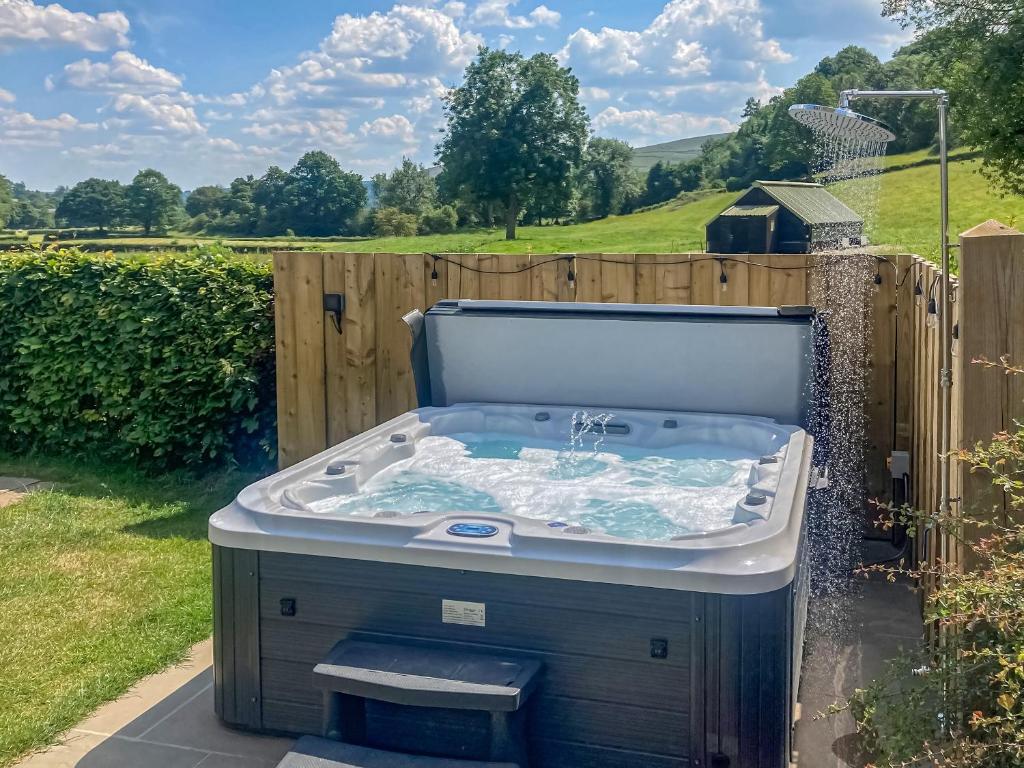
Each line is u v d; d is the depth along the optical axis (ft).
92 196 175.01
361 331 18.62
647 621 8.43
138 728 10.26
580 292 17.42
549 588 8.71
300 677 9.73
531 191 126.31
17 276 21.26
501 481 13.91
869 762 9.52
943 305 9.86
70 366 20.72
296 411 19.22
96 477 20.29
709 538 8.74
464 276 17.95
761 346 14.16
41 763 9.58
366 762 8.32
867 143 13.75
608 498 13.16
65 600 13.66
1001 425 8.69
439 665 8.76
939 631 10.53
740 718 8.27
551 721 8.86
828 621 13.14
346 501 12.43
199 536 16.55
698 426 14.84
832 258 16.24
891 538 16.74
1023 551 8.28
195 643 12.44
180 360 19.83
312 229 176.65
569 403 15.80
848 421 16.42
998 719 6.56
